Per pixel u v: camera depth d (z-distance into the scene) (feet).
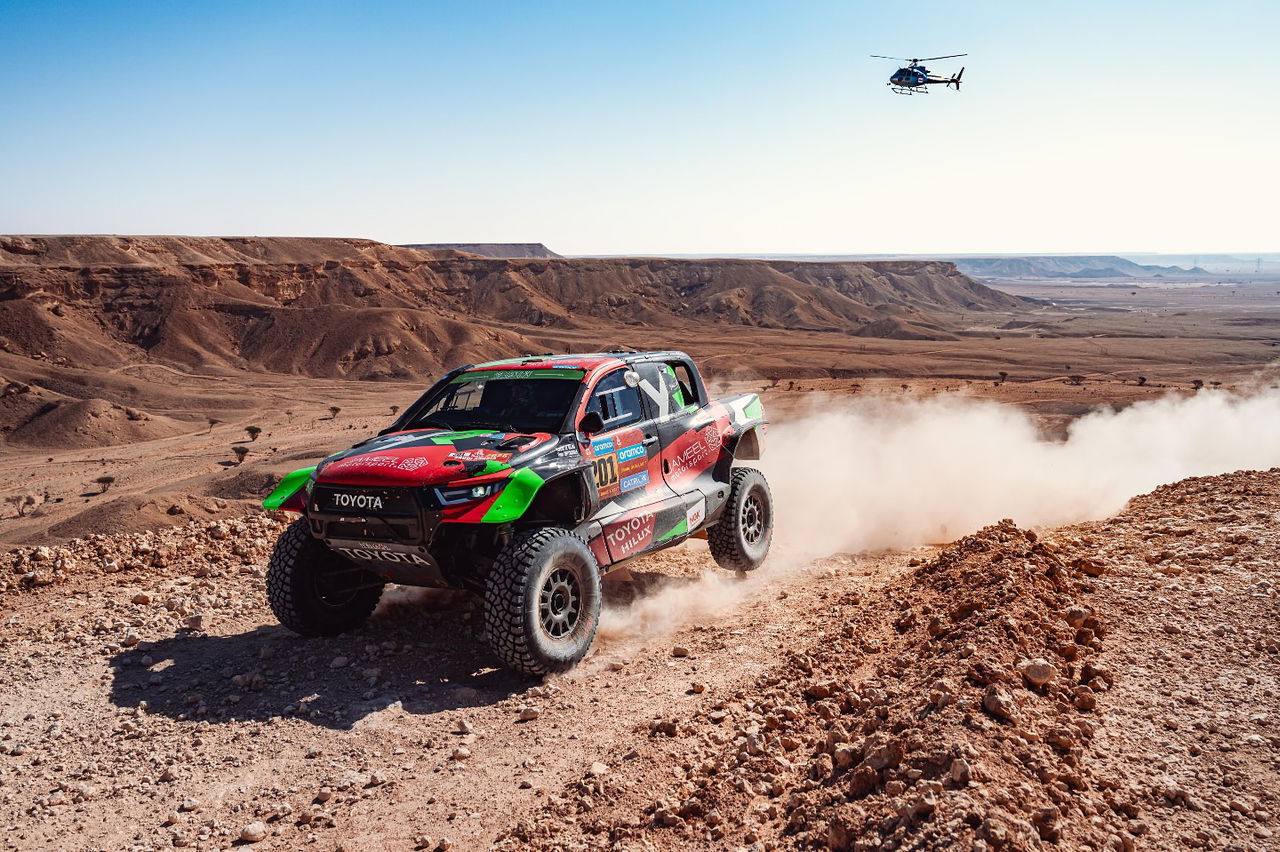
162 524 257.55
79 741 15.11
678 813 11.72
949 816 9.80
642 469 20.95
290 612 18.94
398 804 12.83
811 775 12.30
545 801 12.58
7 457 524.52
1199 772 11.29
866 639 17.33
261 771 13.99
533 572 16.75
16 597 22.80
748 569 24.91
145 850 11.87
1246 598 16.30
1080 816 10.18
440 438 18.79
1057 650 14.58
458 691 16.78
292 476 19.02
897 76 253.44
